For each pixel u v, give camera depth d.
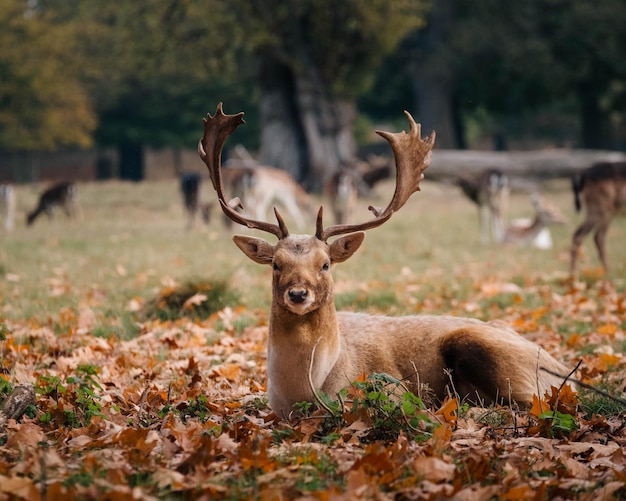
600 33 45.50
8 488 4.66
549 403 6.47
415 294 13.69
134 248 20.78
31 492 4.60
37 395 6.88
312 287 6.17
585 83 50.41
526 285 14.77
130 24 39.41
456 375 6.85
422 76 49.25
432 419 6.10
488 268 17.06
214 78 55.78
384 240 22.39
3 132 54.34
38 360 9.19
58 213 36.31
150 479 4.96
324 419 6.07
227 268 16.28
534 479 5.16
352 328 7.15
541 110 71.25
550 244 22.94
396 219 29.05
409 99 54.97
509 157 37.06
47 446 5.62
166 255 18.92
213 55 38.94
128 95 60.03
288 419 6.40
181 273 15.41
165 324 11.04
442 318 7.21
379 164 37.69
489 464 5.32
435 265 17.41
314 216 30.52
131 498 4.57
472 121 72.50
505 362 6.68
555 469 5.32
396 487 4.92
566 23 45.38
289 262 6.26
